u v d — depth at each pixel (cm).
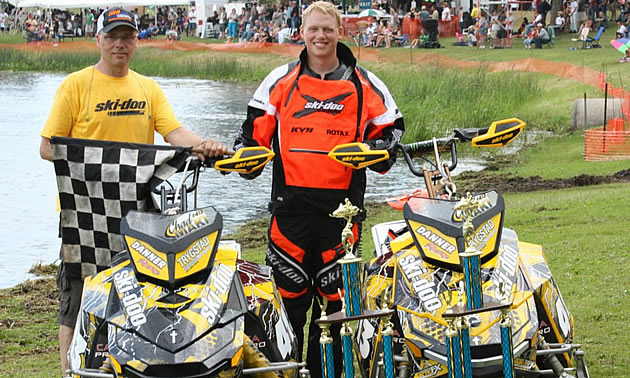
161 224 482
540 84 2691
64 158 545
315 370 607
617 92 2336
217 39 5184
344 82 565
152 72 3966
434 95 2425
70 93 591
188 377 432
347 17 4291
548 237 1023
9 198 1502
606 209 1159
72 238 552
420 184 1600
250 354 465
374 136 579
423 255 492
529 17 4800
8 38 5597
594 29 4278
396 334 505
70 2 5075
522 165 1712
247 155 521
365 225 1231
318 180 562
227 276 478
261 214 1378
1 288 1005
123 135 599
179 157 545
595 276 857
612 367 640
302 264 578
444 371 465
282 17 4762
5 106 2781
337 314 438
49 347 764
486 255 489
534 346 470
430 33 4000
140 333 441
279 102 572
